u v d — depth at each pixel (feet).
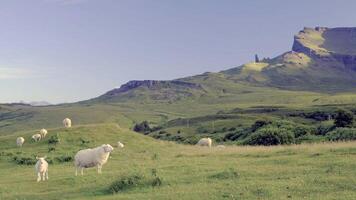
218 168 93.76
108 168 113.91
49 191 85.10
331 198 57.21
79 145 178.81
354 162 83.71
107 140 188.55
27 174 117.70
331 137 191.52
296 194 61.67
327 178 70.23
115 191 76.59
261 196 61.72
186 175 85.51
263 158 110.01
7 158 153.07
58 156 146.30
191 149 165.78
